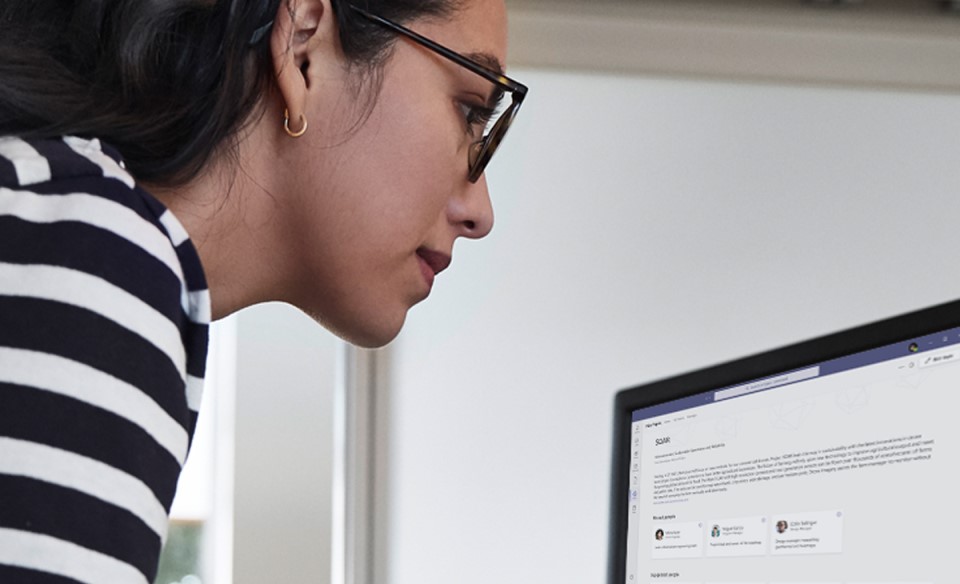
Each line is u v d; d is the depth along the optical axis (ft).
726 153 5.77
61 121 2.06
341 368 5.50
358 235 2.36
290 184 2.32
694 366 5.61
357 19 2.30
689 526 3.15
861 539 2.59
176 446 1.79
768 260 5.69
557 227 5.71
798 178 5.74
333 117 2.31
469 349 5.57
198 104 2.16
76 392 1.63
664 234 5.71
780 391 2.89
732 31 5.78
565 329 5.63
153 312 1.78
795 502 2.79
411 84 2.37
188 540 5.50
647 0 5.79
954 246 5.67
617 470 3.52
